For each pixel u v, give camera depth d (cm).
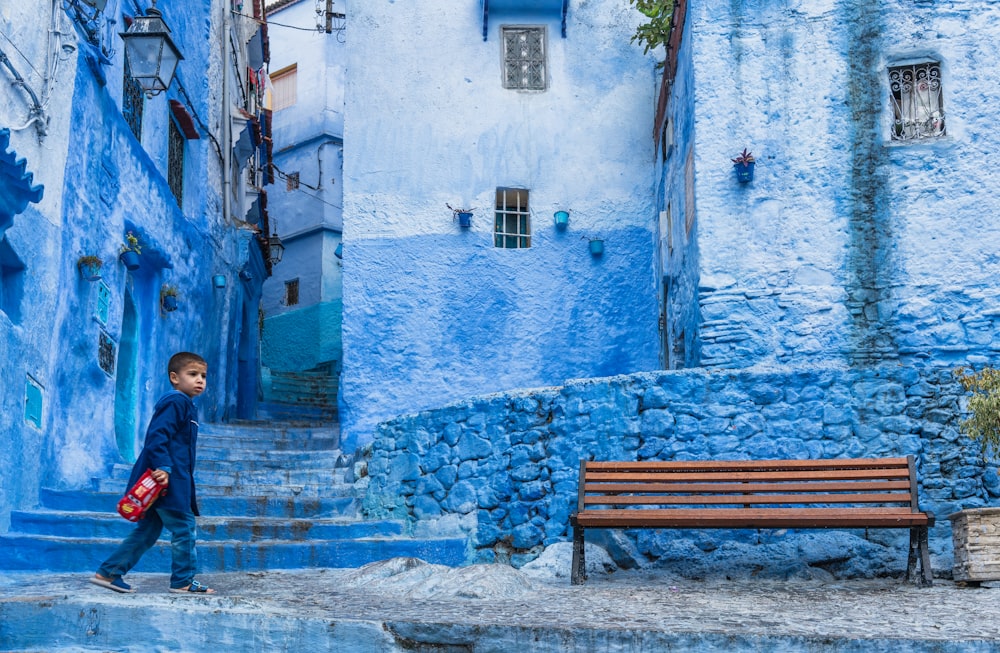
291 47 2661
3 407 731
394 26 1359
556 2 1369
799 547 820
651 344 1306
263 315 2567
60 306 870
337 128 2584
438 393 1266
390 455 1007
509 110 1352
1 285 769
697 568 815
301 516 975
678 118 1160
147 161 1173
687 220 1098
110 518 793
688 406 894
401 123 1333
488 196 1324
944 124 993
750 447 884
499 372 1282
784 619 532
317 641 500
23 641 507
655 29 1276
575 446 909
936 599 629
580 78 1373
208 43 1591
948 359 947
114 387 1039
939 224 973
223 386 1636
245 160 1920
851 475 765
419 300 1288
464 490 943
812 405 890
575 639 480
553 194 1339
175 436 574
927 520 716
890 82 1014
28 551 724
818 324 976
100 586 583
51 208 842
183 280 1361
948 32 1005
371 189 1311
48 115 829
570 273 1319
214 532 853
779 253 996
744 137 1022
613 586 737
